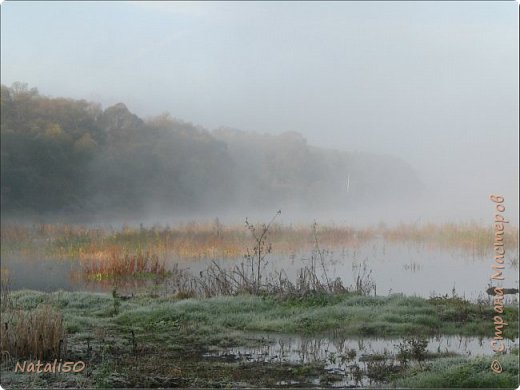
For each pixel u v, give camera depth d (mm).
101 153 56969
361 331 12281
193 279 16656
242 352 10945
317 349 11133
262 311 13781
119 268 18531
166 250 23312
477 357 10102
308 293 14867
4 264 21188
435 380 9094
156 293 16141
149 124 63969
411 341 11391
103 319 13258
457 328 12508
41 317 10891
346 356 10625
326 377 9469
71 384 9133
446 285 17391
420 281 18047
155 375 9594
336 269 20141
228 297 14680
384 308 13570
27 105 56531
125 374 9633
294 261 21578
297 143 69812
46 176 52031
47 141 52875
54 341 10516
